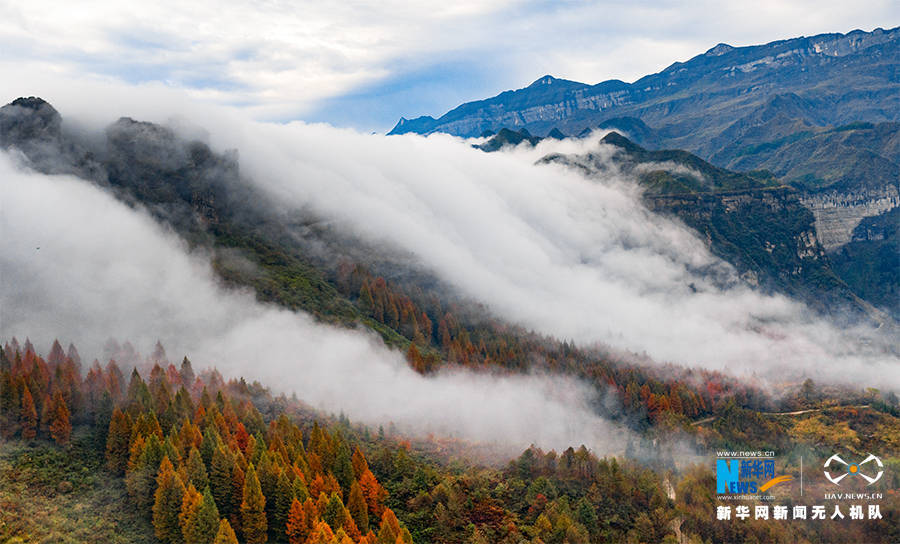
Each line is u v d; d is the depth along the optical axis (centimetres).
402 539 18500
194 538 17900
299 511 18738
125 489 19462
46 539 17288
